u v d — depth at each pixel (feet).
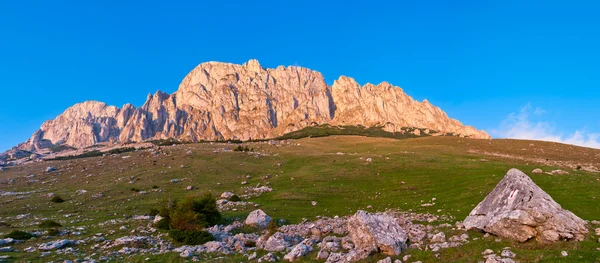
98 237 128.36
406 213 169.48
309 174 304.30
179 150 457.68
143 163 379.35
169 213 151.53
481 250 80.07
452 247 84.17
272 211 193.57
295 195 234.17
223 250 108.58
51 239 124.06
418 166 308.19
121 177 315.37
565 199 151.23
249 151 468.75
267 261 92.63
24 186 295.89
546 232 82.02
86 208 207.10
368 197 228.43
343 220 158.51
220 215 173.06
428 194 211.41
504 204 96.58
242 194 249.75
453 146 494.18
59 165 396.37
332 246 97.35
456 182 227.81
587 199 148.25
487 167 273.54
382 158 360.28
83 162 405.18
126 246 114.42
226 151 452.76
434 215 155.43
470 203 170.40
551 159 392.47
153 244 118.93
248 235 133.59
